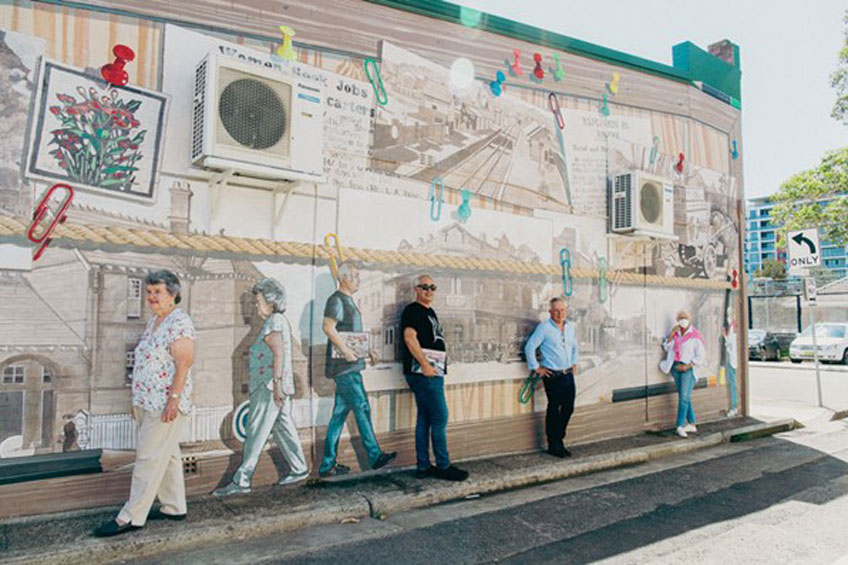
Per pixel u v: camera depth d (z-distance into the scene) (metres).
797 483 6.56
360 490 5.71
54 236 4.82
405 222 6.65
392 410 6.48
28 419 4.69
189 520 4.77
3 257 4.64
